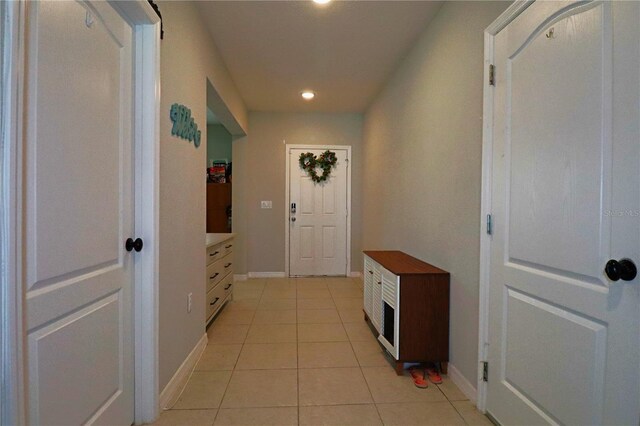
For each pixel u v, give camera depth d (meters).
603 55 1.01
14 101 0.84
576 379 1.11
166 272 1.69
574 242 1.11
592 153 1.05
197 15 2.19
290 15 2.29
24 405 0.89
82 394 1.14
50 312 0.98
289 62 3.04
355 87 3.68
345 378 1.97
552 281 1.21
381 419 1.59
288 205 4.79
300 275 4.83
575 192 1.11
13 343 0.84
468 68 1.80
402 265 2.26
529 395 1.33
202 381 1.93
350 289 4.14
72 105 1.07
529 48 1.33
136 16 1.42
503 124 1.50
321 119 4.77
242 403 1.71
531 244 1.32
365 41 2.64
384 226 3.55
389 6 2.17
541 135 1.26
